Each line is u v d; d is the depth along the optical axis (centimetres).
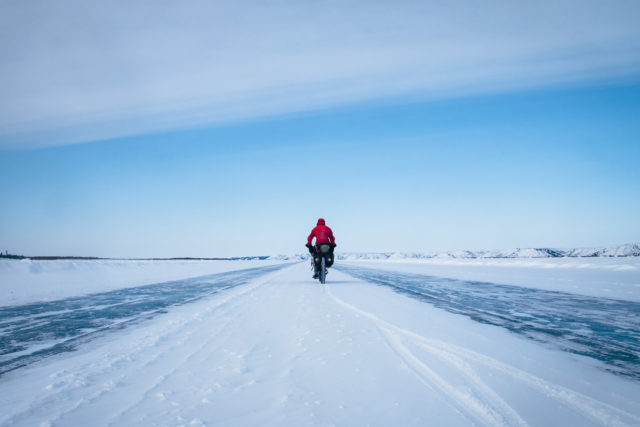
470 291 859
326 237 1100
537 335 391
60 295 891
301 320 487
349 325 447
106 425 195
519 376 259
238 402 222
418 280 1237
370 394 231
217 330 438
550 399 219
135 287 1088
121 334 441
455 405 213
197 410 212
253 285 1075
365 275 1579
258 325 462
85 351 364
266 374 275
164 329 453
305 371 279
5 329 485
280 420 195
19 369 306
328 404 216
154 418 202
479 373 265
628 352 325
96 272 1866
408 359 308
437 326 434
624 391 232
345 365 292
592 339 375
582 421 190
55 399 234
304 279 1327
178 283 1230
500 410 203
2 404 227
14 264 1530
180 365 303
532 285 1004
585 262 2048
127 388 252
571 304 636
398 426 186
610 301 675
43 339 424
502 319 487
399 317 495
